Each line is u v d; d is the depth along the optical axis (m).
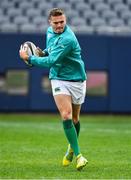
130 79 55.50
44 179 20.50
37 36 55.91
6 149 30.27
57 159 26.50
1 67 56.06
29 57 23.20
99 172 22.44
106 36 55.38
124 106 55.59
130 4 65.31
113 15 64.50
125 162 25.61
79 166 22.59
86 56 55.59
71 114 23.19
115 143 33.56
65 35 22.78
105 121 49.91
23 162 25.45
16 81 55.97
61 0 65.62
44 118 51.81
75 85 23.27
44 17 64.31
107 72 55.59
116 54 55.50
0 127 43.59
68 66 23.11
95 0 65.50
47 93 55.69
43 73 55.59
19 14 64.62
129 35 55.50
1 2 65.44
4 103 56.19
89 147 31.47
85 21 63.81
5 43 55.97
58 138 36.16
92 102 55.53
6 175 21.53
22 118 51.72
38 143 33.25
